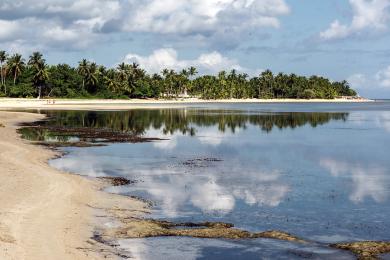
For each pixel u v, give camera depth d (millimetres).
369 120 103250
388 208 24797
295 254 17906
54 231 19344
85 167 36656
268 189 29391
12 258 15727
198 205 25156
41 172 31625
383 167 38594
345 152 48250
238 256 17703
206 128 77375
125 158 41969
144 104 179125
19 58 182375
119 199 25906
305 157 44344
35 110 121625
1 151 41062
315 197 27328
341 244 18906
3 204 22656
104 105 160250
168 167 37406
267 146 53000
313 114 126875
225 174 34531
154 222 21641
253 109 154500
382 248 18297
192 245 18766
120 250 17984
